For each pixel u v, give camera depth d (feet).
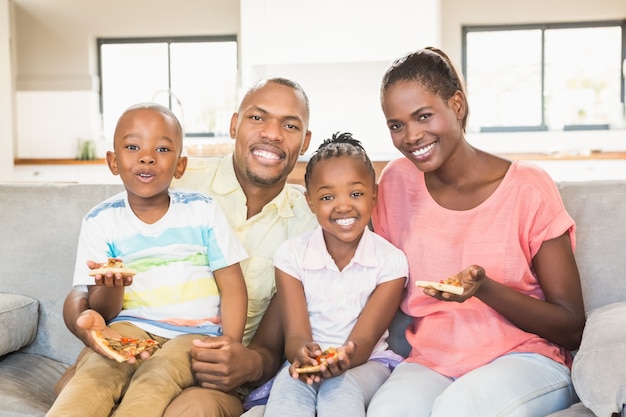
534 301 4.80
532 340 4.91
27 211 6.30
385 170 5.79
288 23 18.57
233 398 4.82
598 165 17.84
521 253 5.04
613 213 5.55
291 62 18.66
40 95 22.29
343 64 19.36
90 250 5.30
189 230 5.36
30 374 5.60
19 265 6.17
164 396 4.53
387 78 5.17
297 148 5.61
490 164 5.24
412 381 4.67
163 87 22.54
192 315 5.25
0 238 6.24
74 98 22.24
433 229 5.26
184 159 5.67
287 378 4.79
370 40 18.39
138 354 4.53
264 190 5.75
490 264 5.08
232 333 5.11
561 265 4.98
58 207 6.28
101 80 22.71
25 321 5.85
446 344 5.03
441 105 5.01
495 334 4.93
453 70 5.18
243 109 5.59
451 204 5.29
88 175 20.07
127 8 22.04
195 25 21.97
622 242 5.47
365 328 5.07
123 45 22.56
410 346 5.51
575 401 4.71
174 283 5.25
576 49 20.67
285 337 5.19
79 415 4.30
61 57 22.18
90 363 4.77
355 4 18.35
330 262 5.26
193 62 22.40
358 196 5.16
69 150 22.33
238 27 21.89
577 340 4.94
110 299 5.00
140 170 5.17
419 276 5.29
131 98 22.68
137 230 5.31
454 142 5.11
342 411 4.35
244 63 18.81
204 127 22.50
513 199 5.08
